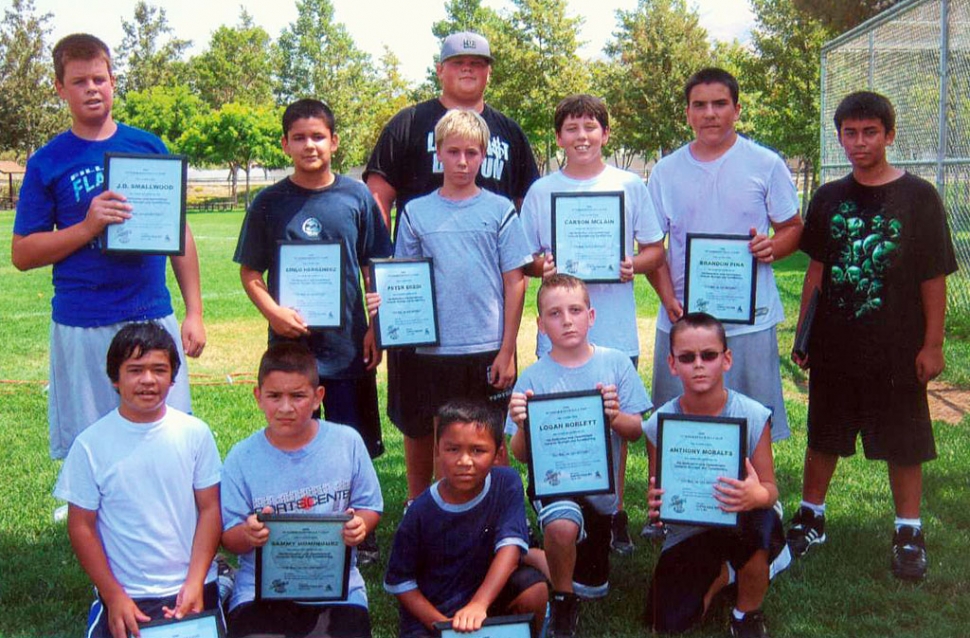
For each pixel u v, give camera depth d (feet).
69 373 14.42
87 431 12.09
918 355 14.85
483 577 12.39
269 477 12.55
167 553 12.07
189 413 15.15
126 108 222.28
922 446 14.74
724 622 13.26
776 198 15.62
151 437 12.13
